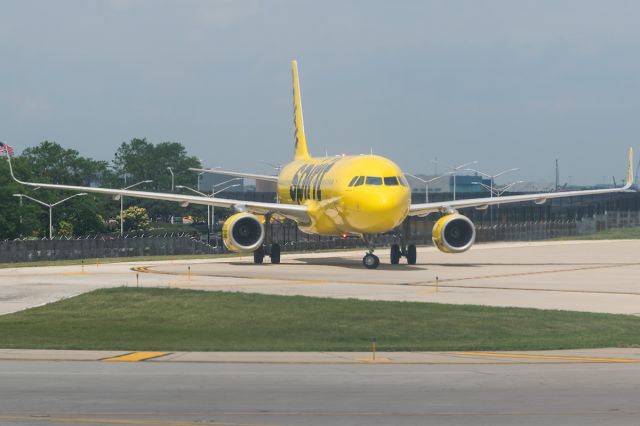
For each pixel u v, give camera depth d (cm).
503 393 4909
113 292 9725
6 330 7869
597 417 4338
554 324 7950
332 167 14350
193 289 10381
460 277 12531
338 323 7988
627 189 16775
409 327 7819
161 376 5422
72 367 5750
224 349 6606
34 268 14488
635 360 6088
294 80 18625
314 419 4309
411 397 4806
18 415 4369
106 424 4194
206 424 4206
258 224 14225
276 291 10444
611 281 12019
